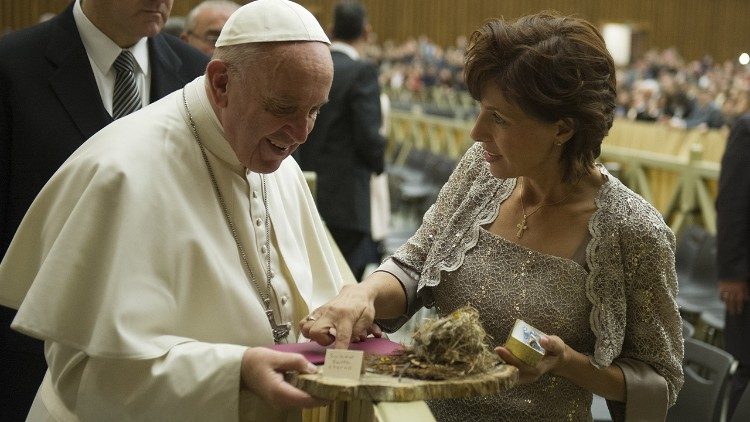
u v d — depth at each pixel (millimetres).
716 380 2955
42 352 2354
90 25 2496
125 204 1625
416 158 10602
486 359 1501
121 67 2547
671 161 6809
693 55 26188
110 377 1592
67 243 1611
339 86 5082
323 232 2035
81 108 2453
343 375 1423
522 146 1665
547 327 1740
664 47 26000
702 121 13227
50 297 1592
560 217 1778
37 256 1745
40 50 2465
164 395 1537
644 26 25547
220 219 1737
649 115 13500
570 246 1759
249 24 1579
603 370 1706
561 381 1794
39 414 1729
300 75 1547
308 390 1402
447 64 21906
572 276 1735
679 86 14930
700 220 6477
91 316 1599
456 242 1869
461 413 1836
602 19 25359
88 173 1673
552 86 1604
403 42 24344
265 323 1718
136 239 1611
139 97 2598
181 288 1646
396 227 9398
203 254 1674
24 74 2426
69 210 1677
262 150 1646
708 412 2949
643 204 1771
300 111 1583
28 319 1584
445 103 20000
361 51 5438
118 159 1660
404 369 1449
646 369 1758
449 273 1854
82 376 1625
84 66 2490
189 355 1548
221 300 1676
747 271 4180
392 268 1915
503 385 1437
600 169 1822
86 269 1609
